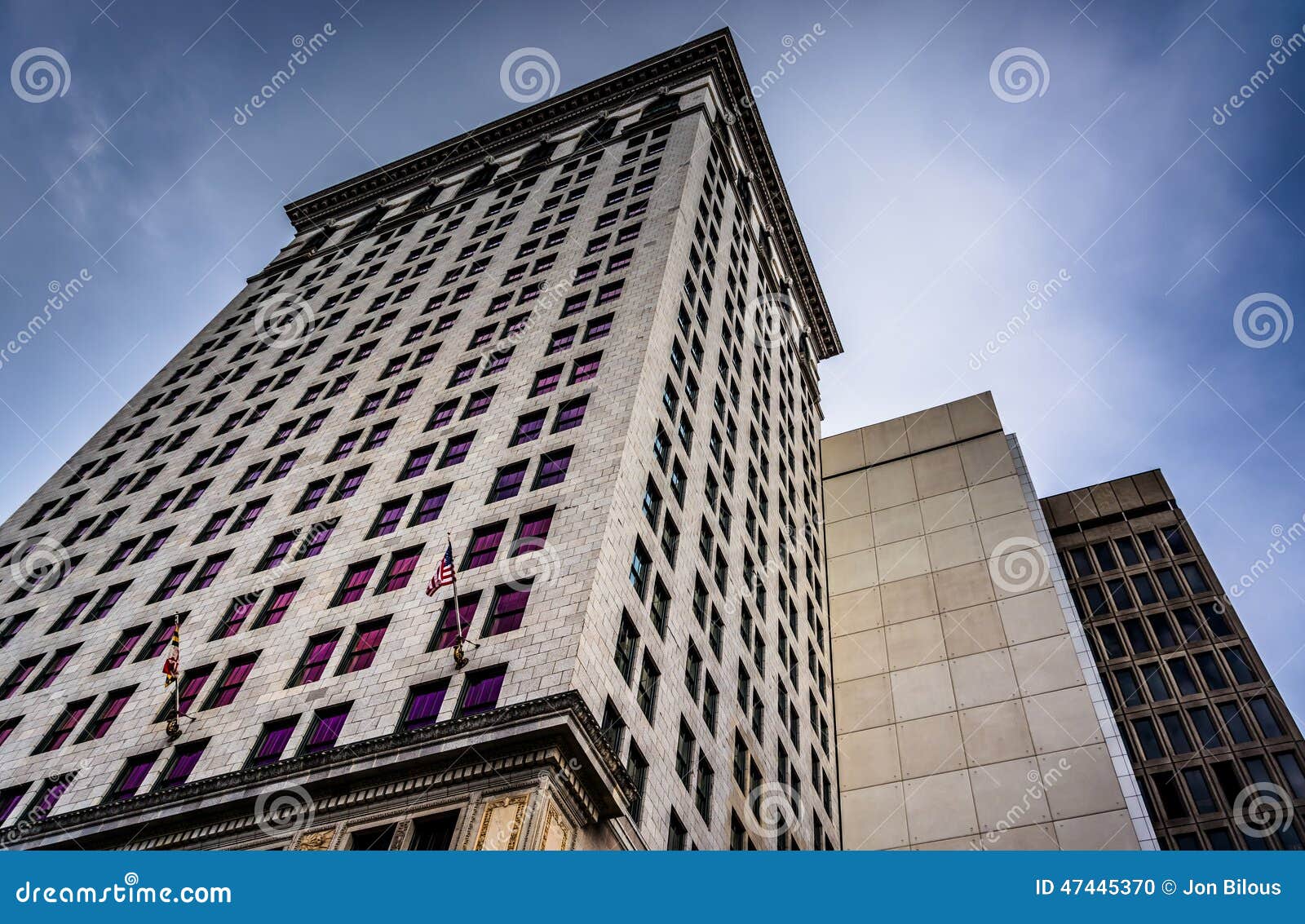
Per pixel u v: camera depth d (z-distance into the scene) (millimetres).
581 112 82125
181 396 64750
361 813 28766
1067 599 63250
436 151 86938
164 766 34062
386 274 69750
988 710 58438
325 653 35906
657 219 57500
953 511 73125
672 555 40531
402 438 46812
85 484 57938
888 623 66312
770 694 48219
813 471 77062
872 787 56281
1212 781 66688
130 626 42969
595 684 31062
